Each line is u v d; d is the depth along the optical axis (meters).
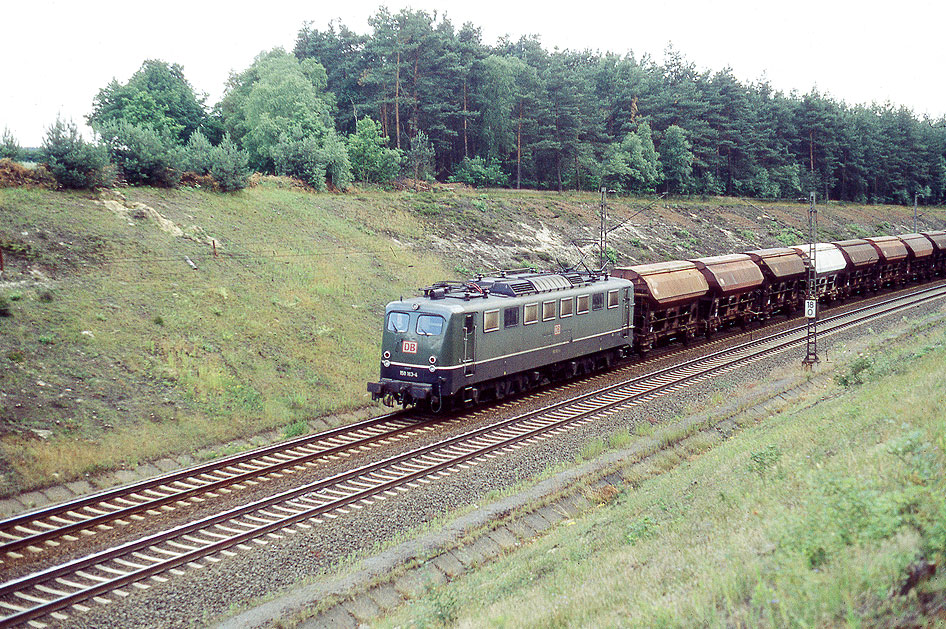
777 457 13.27
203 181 39.09
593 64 96.69
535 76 69.44
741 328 40.72
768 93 100.75
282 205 40.69
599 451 19.22
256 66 62.84
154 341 23.06
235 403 21.61
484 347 23.09
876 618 6.18
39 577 11.80
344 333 28.23
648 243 58.03
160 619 10.97
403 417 22.77
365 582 11.91
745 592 7.60
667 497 13.80
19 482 15.92
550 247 50.09
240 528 14.25
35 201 29.47
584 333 27.69
